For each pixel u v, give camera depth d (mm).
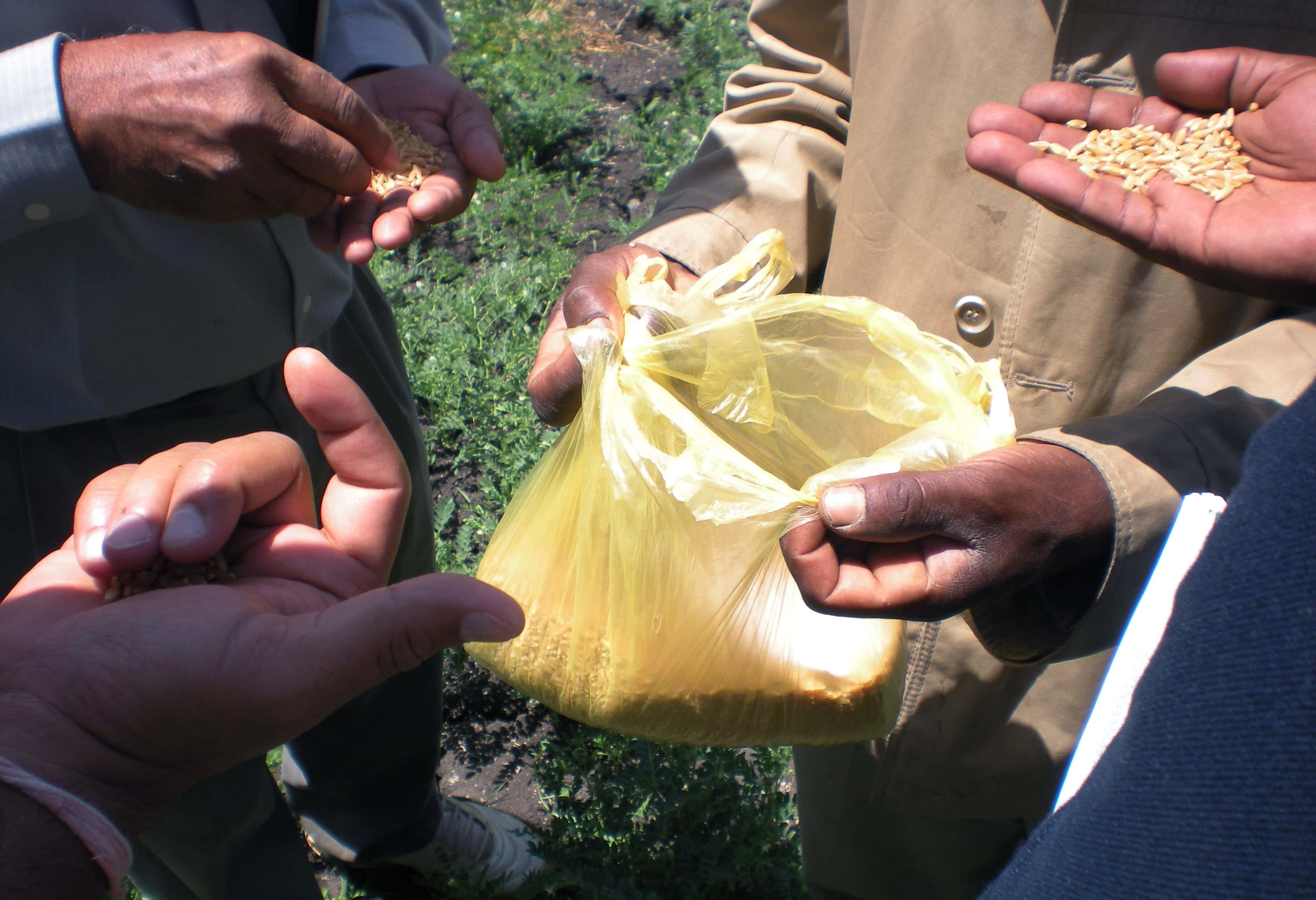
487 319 3887
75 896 783
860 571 1025
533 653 1277
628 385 1190
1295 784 540
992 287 1386
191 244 1492
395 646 889
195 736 857
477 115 1812
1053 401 1412
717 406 1234
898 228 1463
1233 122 1152
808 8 1625
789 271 1401
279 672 856
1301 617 551
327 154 1331
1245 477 630
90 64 1237
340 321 1972
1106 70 1248
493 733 2809
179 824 1782
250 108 1239
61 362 1451
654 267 1371
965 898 1909
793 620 1211
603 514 1184
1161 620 884
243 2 1590
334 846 2404
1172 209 1067
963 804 1653
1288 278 982
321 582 1030
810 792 1904
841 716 1208
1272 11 1150
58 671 812
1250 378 1177
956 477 977
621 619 1194
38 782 754
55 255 1383
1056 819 728
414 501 2186
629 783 2283
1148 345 1352
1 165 1224
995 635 1211
